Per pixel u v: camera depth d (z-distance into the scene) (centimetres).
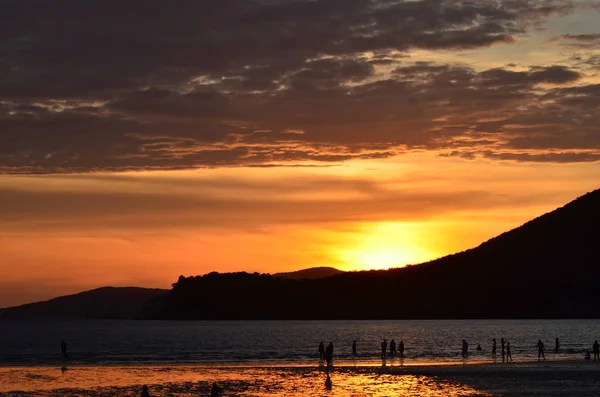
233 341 13975
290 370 6412
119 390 5016
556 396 4309
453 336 15175
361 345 11938
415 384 5059
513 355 8619
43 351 10756
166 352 10225
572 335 14812
